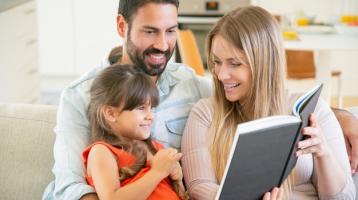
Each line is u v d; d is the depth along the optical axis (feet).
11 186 5.67
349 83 17.63
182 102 5.71
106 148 4.74
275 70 5.21
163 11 5.13
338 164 5.06
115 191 4.45
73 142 5.01
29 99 13.67
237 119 5.46
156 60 5.32
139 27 5.18
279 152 4.25
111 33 17.15
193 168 5.24
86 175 4.87
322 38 11.49
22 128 5.79
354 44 10.68
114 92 4.80
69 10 17.07
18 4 12.70
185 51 9.49
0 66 12.06
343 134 5.81
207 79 6.11
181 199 5.07
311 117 4.62
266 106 5.23
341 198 5.12
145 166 4.90
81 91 5.29
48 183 5.62
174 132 5.60
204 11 16.80
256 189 4.39
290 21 13.08
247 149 3.92
